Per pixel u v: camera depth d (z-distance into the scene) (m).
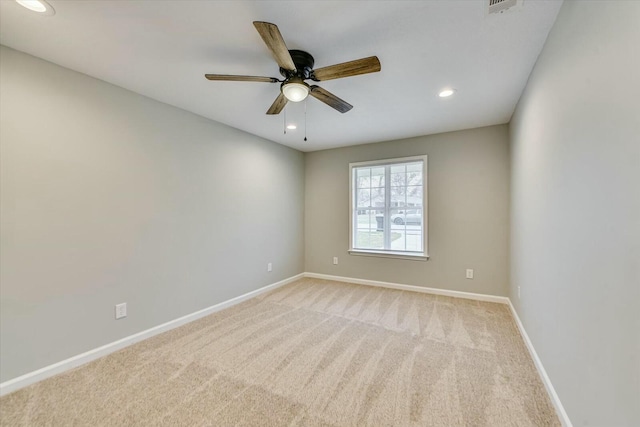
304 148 4.56
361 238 4.39
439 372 1.95
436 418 1.52
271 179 4.06
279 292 3.88
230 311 3.18
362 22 1.54
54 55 1.86
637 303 0.84
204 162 3.06
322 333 2.58
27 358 1.82
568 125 1.39
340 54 1.86
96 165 2.18
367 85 2.31
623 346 0.92
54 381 1.85
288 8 1.43
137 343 2.40
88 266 2.13
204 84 2.29
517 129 2.71
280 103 2.18
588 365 1.19
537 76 1.93
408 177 4.02
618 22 0.93
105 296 2.22
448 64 1.99
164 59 1.92
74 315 2.05
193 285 2.93
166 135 2.68
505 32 1.64
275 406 1.62
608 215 1.02
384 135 3.81
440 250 3.72
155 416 1.53
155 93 2.46
